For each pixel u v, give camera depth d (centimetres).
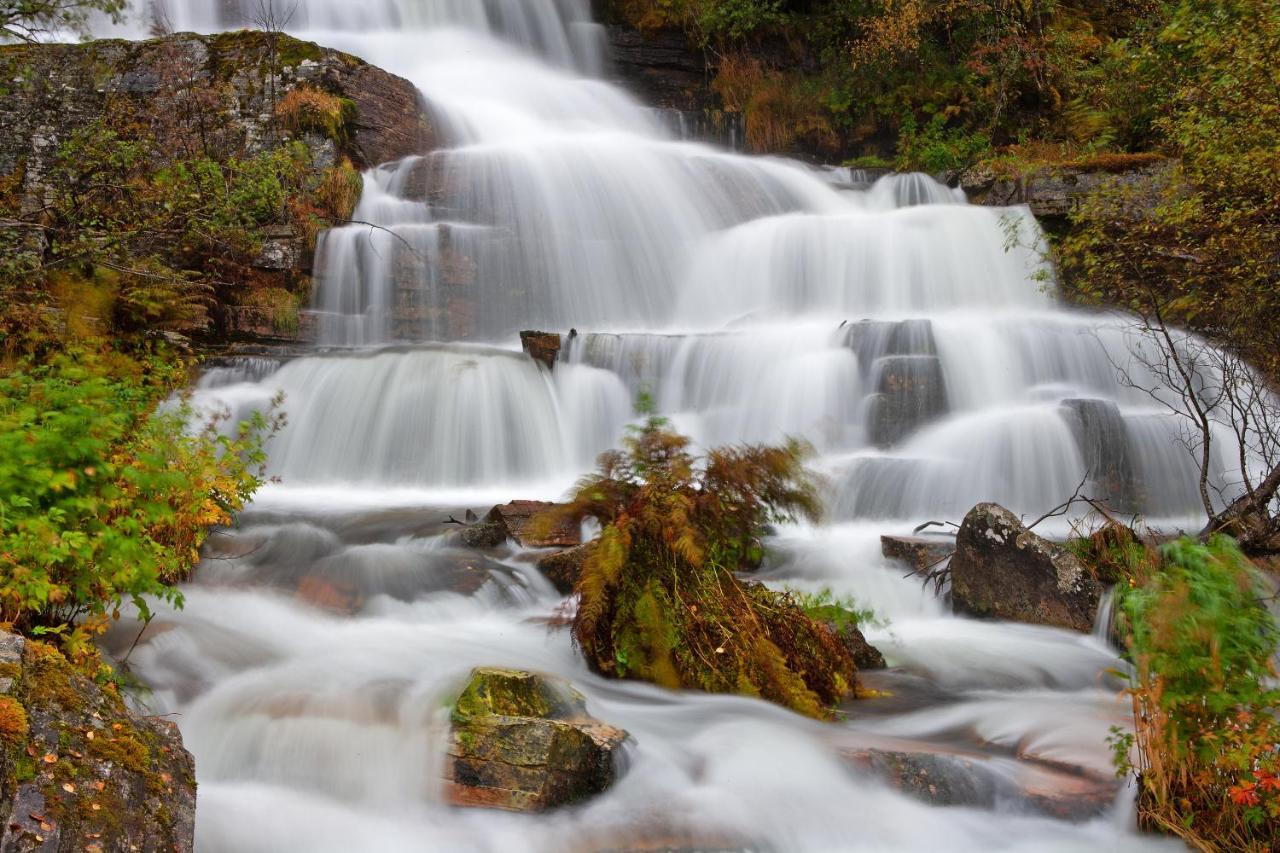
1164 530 1139
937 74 2553
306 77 1844
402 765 572
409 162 1894
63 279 1357
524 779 551
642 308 1912
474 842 539
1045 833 553
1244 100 1250
